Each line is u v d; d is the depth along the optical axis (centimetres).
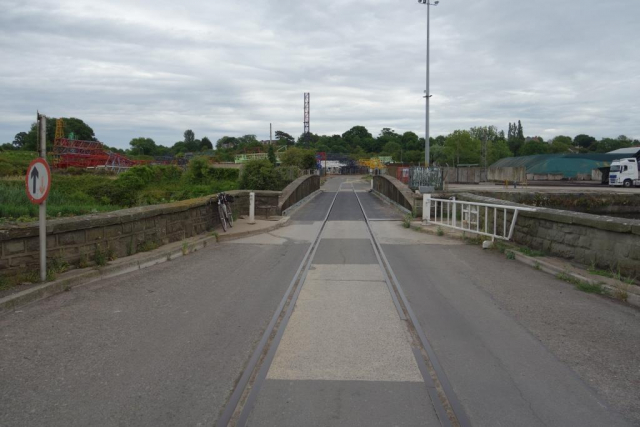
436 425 342
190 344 504
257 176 3653
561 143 11425
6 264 677
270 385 406
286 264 974
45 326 551
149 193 3288
